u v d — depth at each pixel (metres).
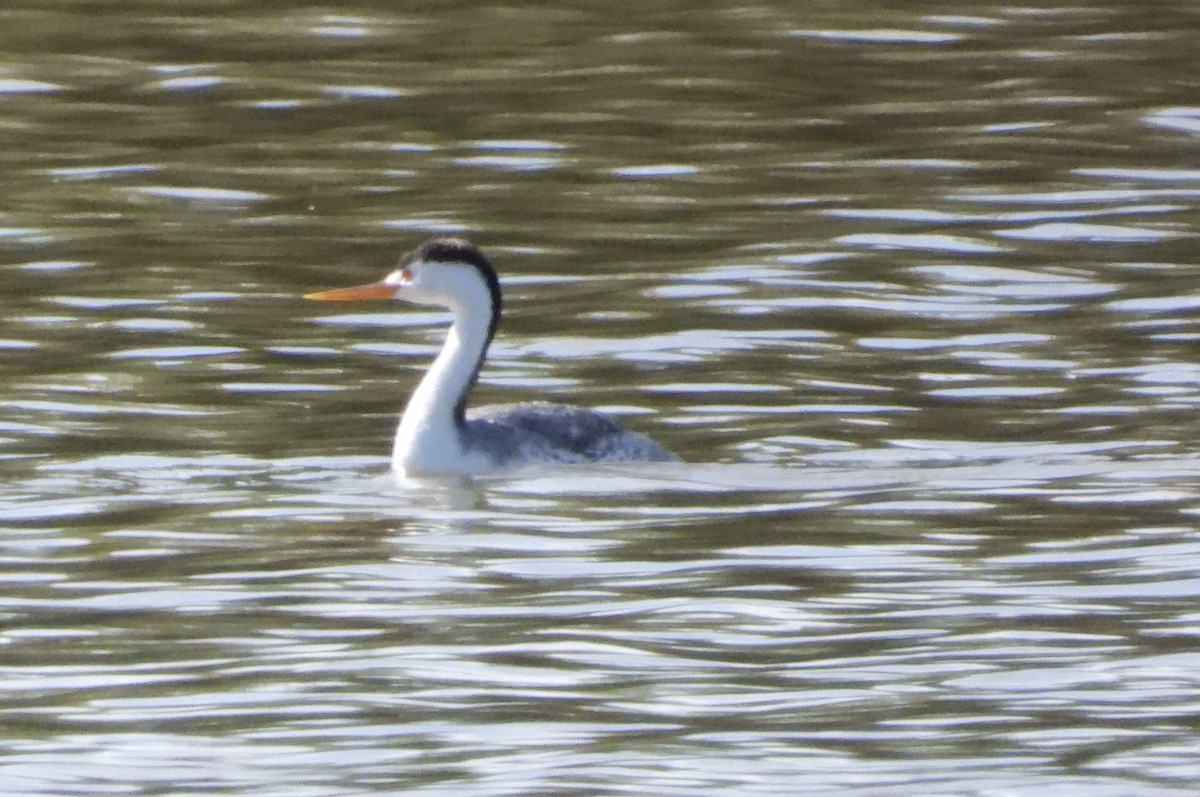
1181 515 14.82
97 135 25.86
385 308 20.00
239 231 22.31
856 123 26.52
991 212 22.94
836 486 15.52
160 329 19.12
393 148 25.44
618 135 25.95
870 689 12.20
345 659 12.62
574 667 12.51
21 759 11.38
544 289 20.41
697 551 14.30
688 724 11.78
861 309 19.78
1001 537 14.49
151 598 13.52
